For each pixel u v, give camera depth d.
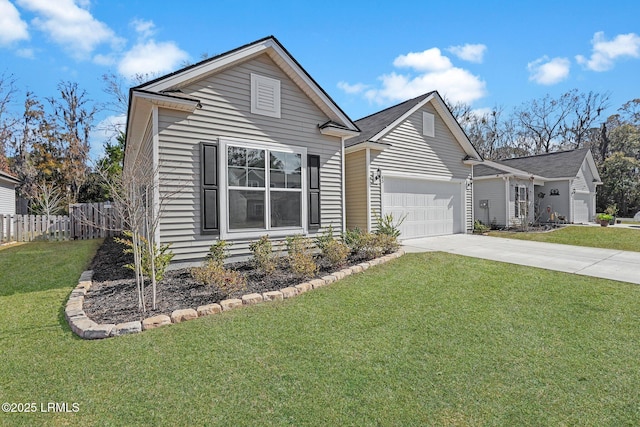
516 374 2.79
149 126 6.32
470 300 4.66
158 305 4.26
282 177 7.34
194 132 6.23
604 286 5.35
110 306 4.23
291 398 2.44
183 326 3.69
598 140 33.25
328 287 5.23
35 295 4.78
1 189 16.44
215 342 3.31
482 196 17.16
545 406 2.38
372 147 9.88
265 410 2.30
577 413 2.31
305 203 7.68
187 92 6.19
